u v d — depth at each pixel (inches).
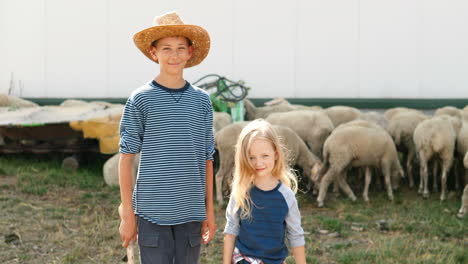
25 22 525.0
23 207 279.7
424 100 494.6
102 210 280.4
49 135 374.9
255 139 128.5
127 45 519.2
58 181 337.4
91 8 519.2
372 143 303.0
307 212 293.1
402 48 495.5
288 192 130.2
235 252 131.2
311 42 505.0
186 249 131.7
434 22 490.0
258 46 510.0
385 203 308.0
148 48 136.6
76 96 526.0
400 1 492.1
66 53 524.4
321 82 506.6
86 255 217.0
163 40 131.9
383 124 385.4
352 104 502.0
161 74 133.2
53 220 260.7
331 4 500.1
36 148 379.6
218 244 232.5
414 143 338.6
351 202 311.0
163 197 127.3
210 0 511.2
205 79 515.2
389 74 498.9
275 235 128.3
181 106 129.4
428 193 325.1
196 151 131.6
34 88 529.7
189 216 129.6
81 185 333.1
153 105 127.6
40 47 526.0
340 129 311.4
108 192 321.4
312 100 506.6
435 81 493.7
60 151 379.2
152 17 516.7
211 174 139.9
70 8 520.4
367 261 210.7
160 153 127.6
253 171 128.9
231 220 132.1
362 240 241.8
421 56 493.7
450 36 489.7
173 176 127.6
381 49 498.0
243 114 403.9
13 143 385.7
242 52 511.8
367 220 274.4
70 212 276.5
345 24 500.4
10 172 353.4
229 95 405.7
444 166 312.7
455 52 489.7
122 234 129.3
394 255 216.2
